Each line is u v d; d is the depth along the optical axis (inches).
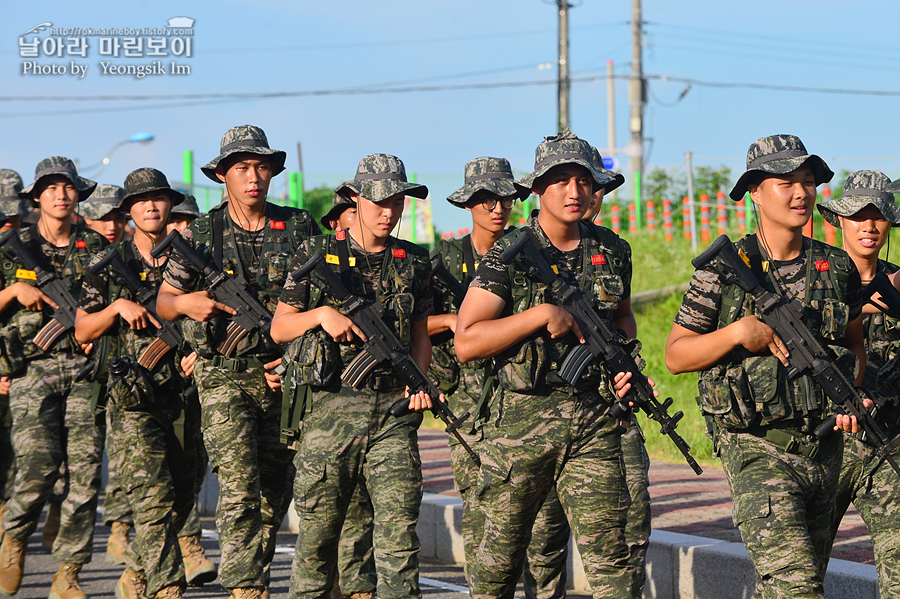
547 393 361.7
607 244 379.6
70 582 531.5
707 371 357.1
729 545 497.4
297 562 412.8
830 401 348.5
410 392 410.3
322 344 405.4
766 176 354.6
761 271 357.4
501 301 366.9
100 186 650.8
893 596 378.0
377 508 399.9
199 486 552.4
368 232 420.5
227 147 476.7
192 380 498.9
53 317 556.4
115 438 498.9
